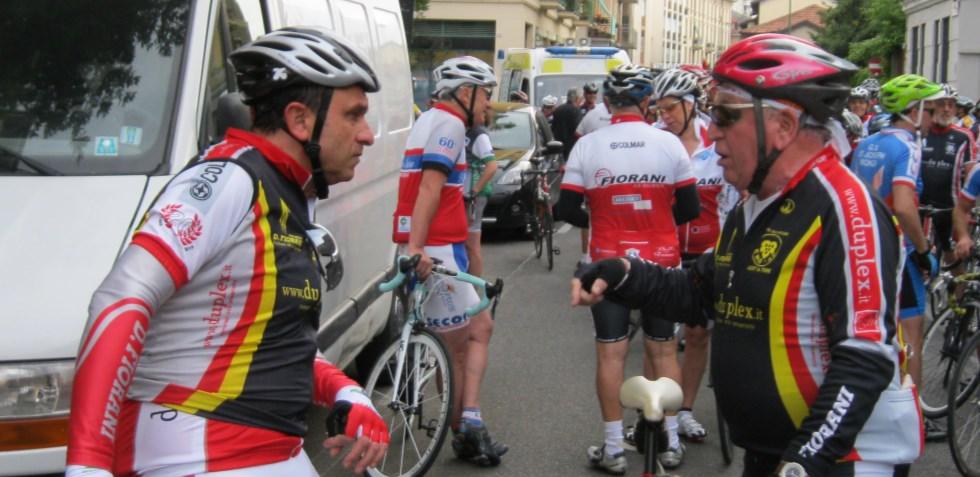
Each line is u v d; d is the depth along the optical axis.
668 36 90.88
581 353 8.02
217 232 2.15
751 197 2.60
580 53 21.80
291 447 2.33
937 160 7.90
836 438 2.32
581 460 5.66
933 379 6.35
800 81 2.45
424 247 5.21
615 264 2.83
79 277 3.38
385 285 5.02
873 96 14.48
